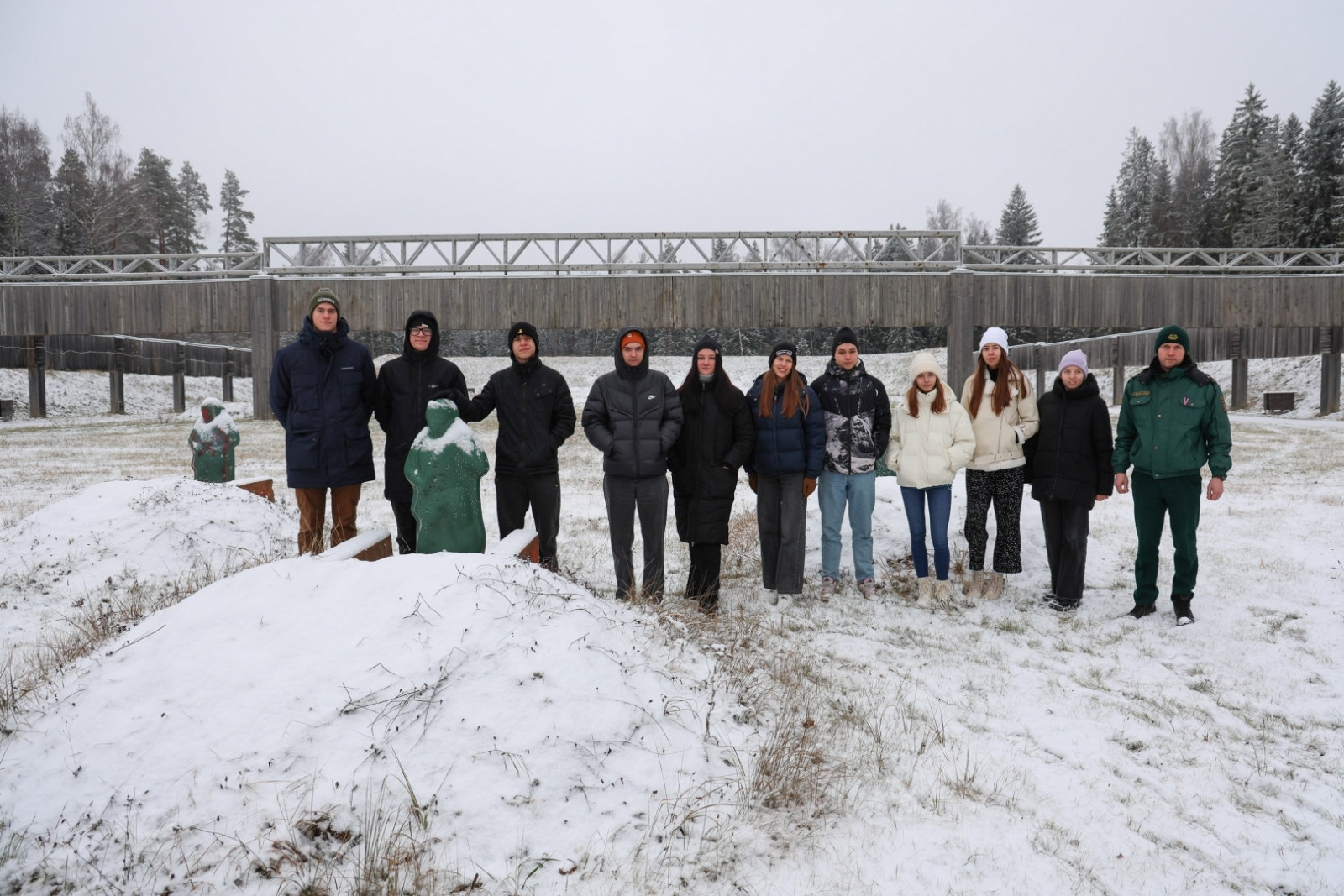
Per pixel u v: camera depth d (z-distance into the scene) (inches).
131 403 1706.4
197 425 331.3
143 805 101.0
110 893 90.2
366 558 175.6
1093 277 971.3
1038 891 100.2
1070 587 231.3
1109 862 107.9
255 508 296.8
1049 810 121.2
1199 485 215.6
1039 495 232.8
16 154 2185.0
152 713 115.0
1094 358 1615.4
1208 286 975.6
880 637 208.4
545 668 123.9
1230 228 2129.7
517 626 130.9
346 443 223.1
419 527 180.9
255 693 116.8
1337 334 1154.0
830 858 104.1
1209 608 228.4
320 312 219.0
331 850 95.8
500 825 100.9
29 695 126.2
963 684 175.3
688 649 162.2
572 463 681.6
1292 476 530.0
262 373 968.9
